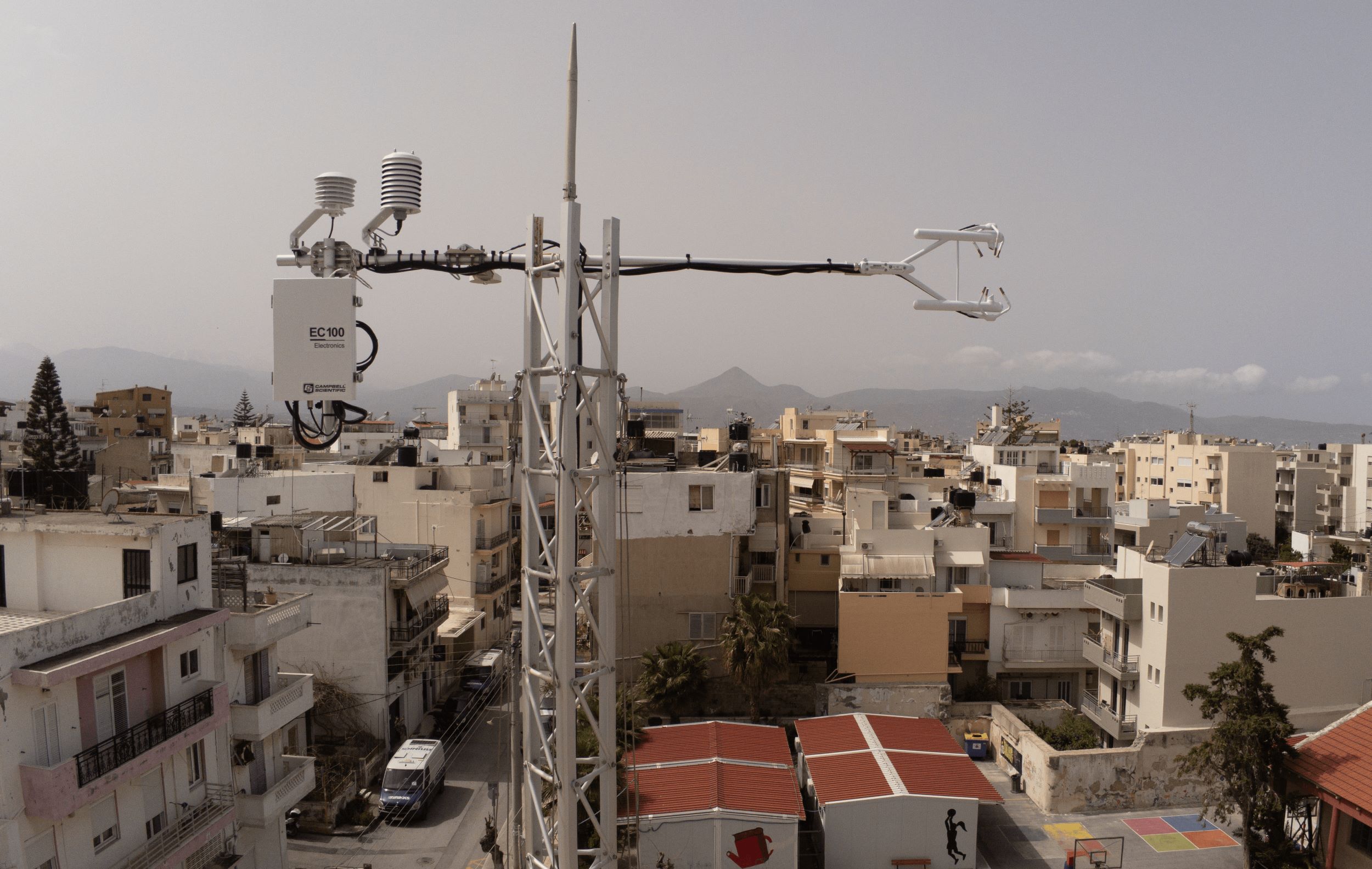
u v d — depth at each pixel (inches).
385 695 1636.3
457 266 482.9
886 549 1903.3
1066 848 1364.4
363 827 1387.8
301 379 470.9
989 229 514.3
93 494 1991.9
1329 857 1068.5
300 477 2262.6
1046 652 1920.5
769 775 1363.2
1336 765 1071.6
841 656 1765.5
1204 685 1550.2
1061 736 1704.0
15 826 754.8
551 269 457.1
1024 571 1982.0
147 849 901.2
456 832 1373.0
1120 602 1651.1
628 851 1217.4
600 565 468.4
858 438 2792.8
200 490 2174.0
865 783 1341.0
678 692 1653.5
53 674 768.3
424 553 1943.9
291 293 471.8
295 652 1640.0
